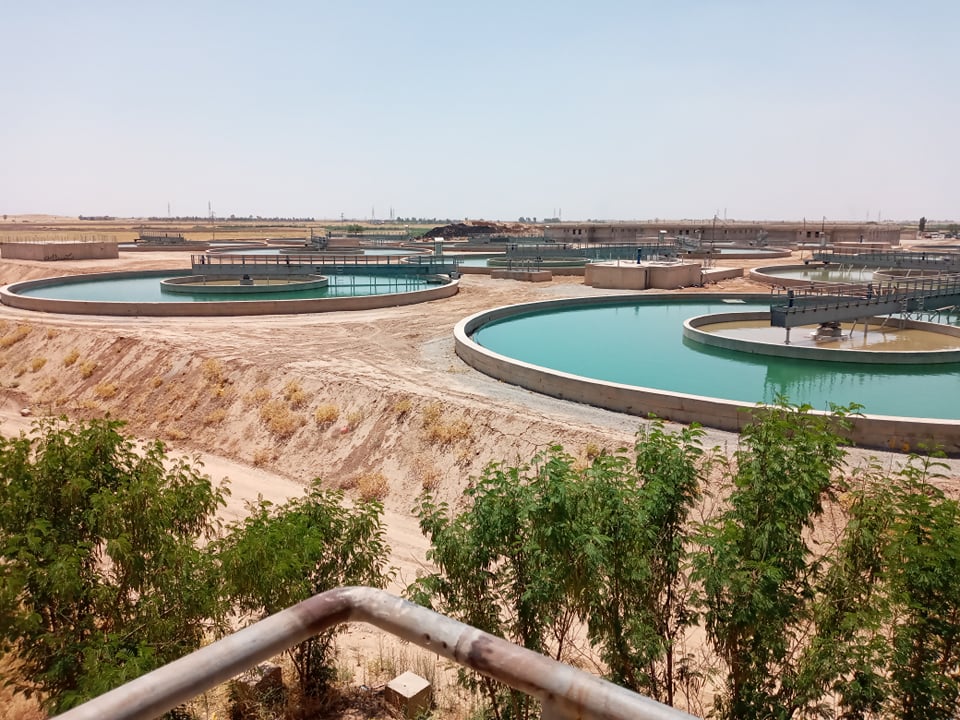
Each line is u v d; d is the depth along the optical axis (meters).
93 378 29.92
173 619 8.50
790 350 28.11
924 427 16.70
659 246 79.06
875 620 6.74
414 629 2.01
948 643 6.46
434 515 8.64
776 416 8.20
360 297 40.41
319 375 25.34
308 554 9.20
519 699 7.90
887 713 6.67
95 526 8.49
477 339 33.00
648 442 8.49
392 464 20.28
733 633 7.25
